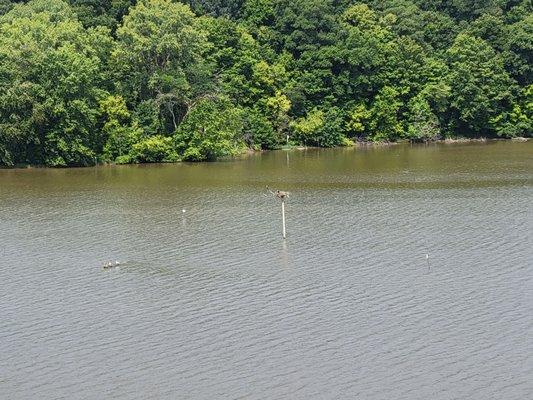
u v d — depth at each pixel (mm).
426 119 168875
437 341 58750
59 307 67500
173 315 65000
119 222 93688
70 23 142375
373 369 55062
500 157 138250
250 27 168125
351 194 106312
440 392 51844
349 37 165625
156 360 57406
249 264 76625
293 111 164375
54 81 133000
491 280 70188
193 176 123812
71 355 58562
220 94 145000
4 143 132750
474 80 167875
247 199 104562
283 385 53375
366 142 166875
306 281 71562
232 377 54625
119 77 143750
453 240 82312
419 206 97875
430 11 183375
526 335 59094
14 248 84188
